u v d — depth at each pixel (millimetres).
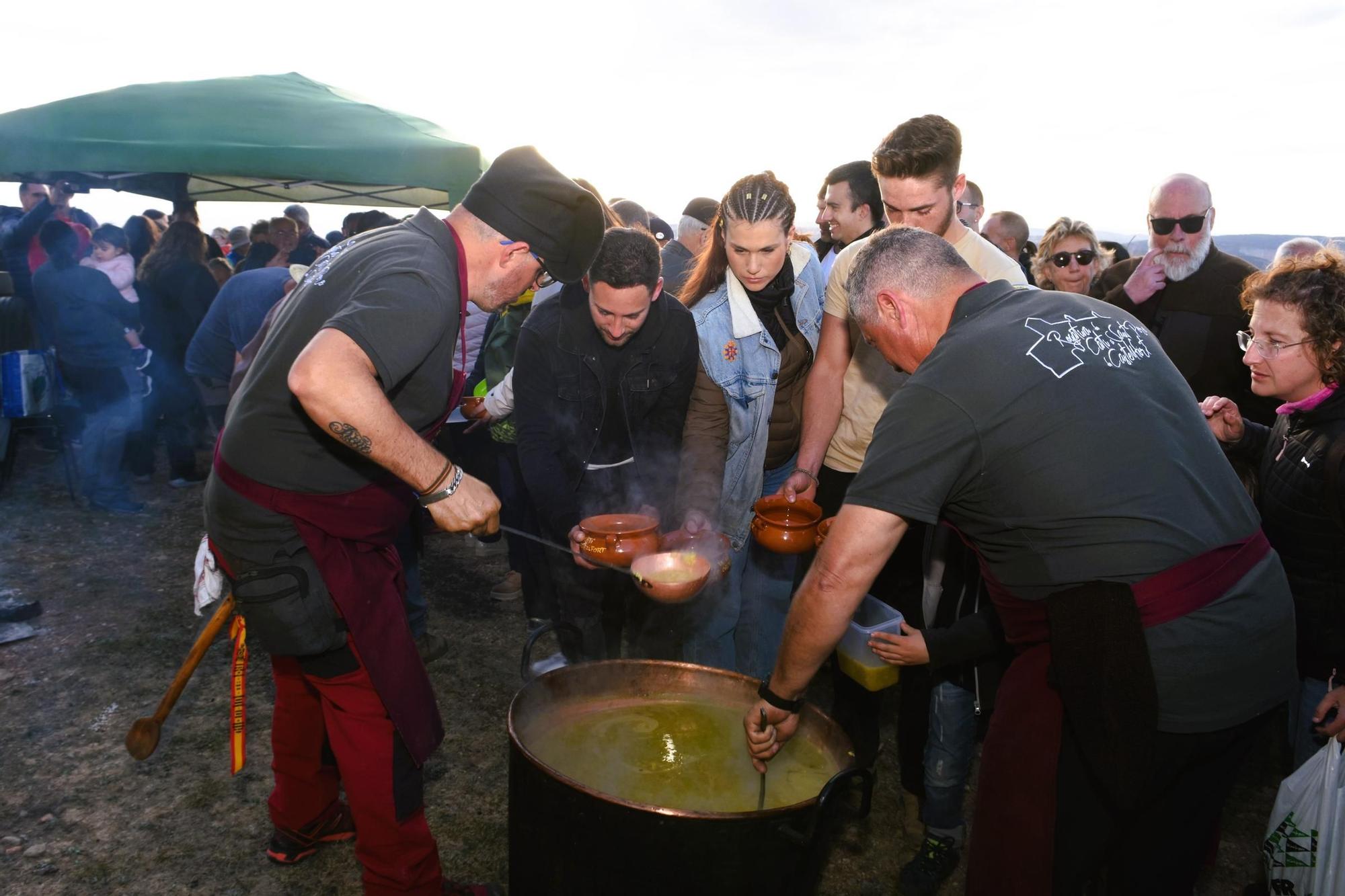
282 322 1571
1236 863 2295
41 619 3361
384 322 1371
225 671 3023
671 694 1986
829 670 3092
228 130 5238
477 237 1631
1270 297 1890
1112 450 1307
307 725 1988
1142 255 3424
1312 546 1883
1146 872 1568
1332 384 1851
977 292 1481
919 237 1554
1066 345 1362
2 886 2008
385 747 1718
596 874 1484
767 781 1758
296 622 1574
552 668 1967
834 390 2453
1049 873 1427
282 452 1535
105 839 2188
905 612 2338
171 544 4246
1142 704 1306
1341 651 1893
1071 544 1327
